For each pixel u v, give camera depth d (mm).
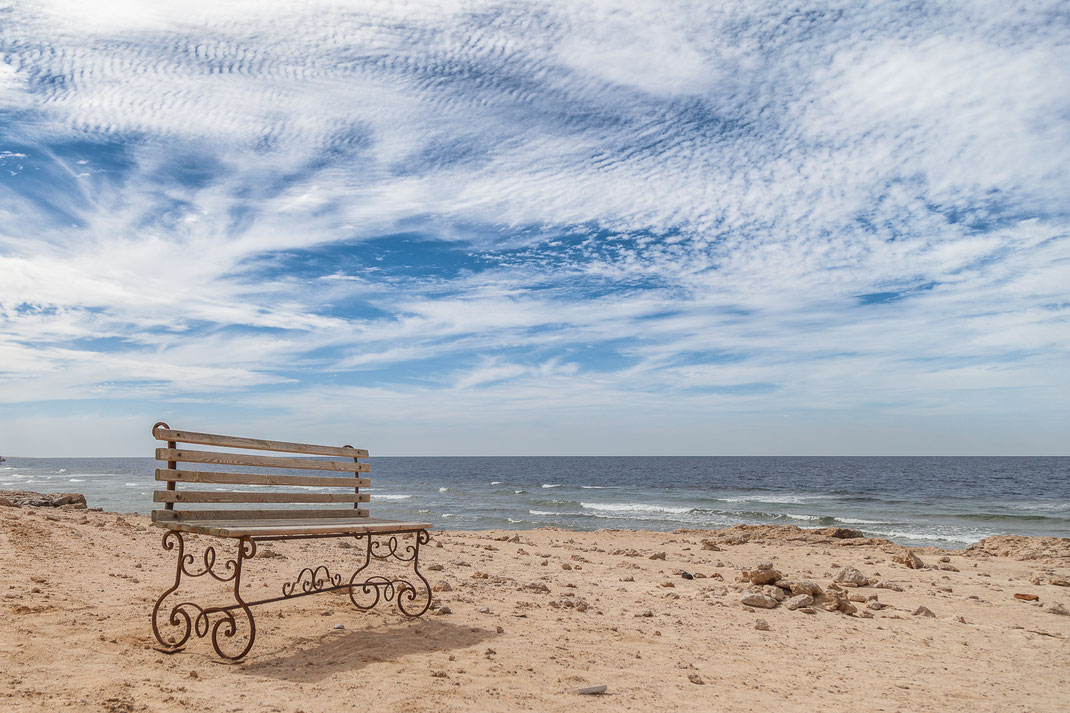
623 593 8383
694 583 9562
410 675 4395
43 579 6469
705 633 6379
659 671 4988
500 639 5539
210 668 4340
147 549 9180
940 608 8461
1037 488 70375
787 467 142000
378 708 3760
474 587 7828
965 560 14711
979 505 47719
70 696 3551
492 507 44938
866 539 18609
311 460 6293
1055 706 4680
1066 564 13867
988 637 6855
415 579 8062
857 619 7516
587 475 107688
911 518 37344
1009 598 9438
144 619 5402
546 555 12516
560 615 6672
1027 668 5707
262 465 5730
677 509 43656
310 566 8641
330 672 4379
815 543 18641
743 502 51250
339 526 5336
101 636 4797
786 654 5773
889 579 10969
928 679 5223
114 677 3945
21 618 5070
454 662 4777
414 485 77750
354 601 6367
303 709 3668
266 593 6707
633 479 93250
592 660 5141
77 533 9539
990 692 4949
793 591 8281
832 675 5195
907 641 6527
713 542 16406
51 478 83250
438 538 14523
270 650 4852
